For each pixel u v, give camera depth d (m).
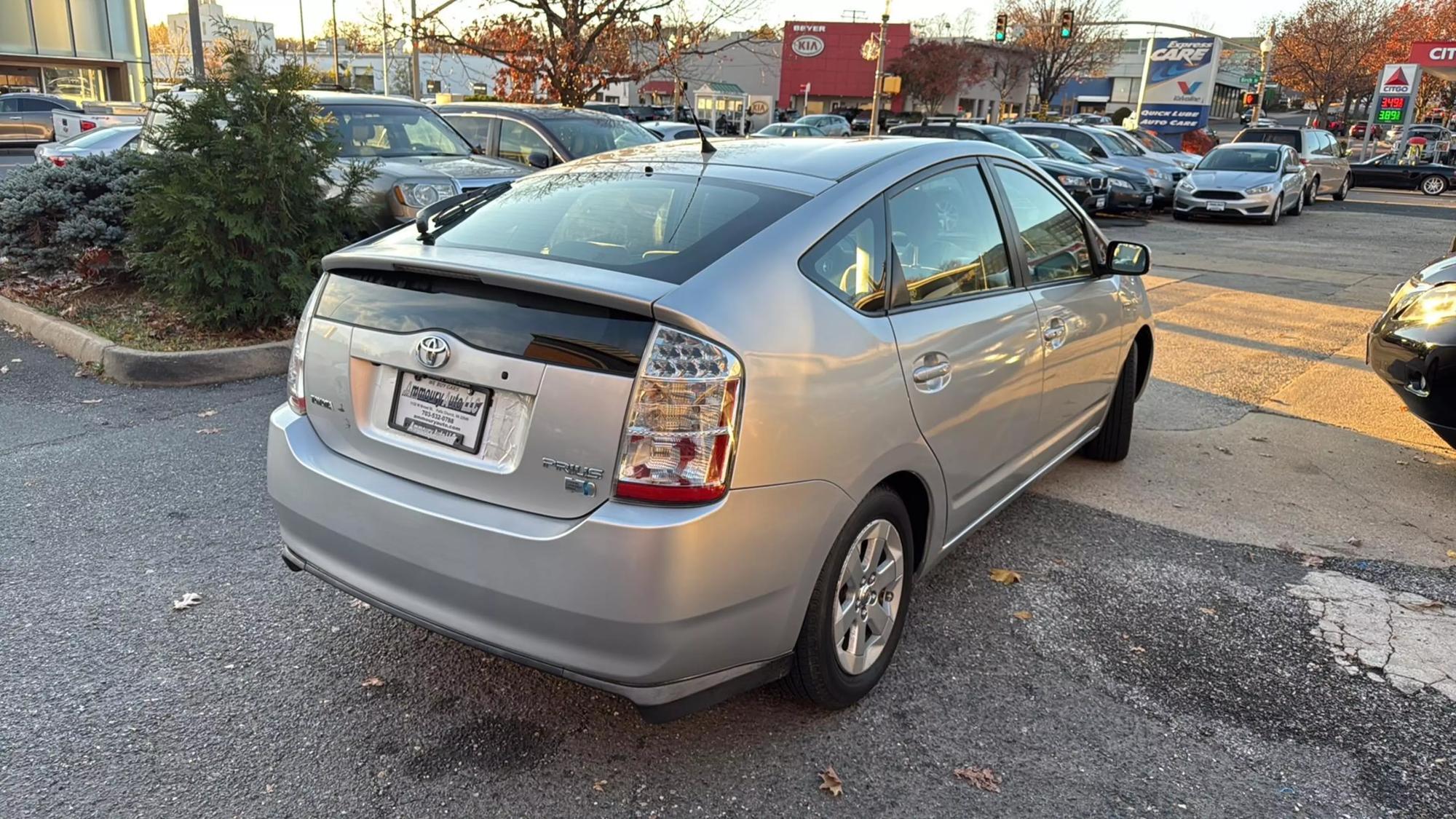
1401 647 3.35
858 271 2.81
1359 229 18.41
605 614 2.27
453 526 2.43
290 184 6.50
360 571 2.68
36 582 3.53
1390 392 6.59
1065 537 4.21
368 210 7.25
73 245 8.12
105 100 33.66
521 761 2.67
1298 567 3.96
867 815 2.50
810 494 2.47
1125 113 66.50
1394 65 35.84
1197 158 25.61
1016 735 2.83
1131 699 3.03
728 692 2.52
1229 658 3.27
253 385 6.06
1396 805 2.57
